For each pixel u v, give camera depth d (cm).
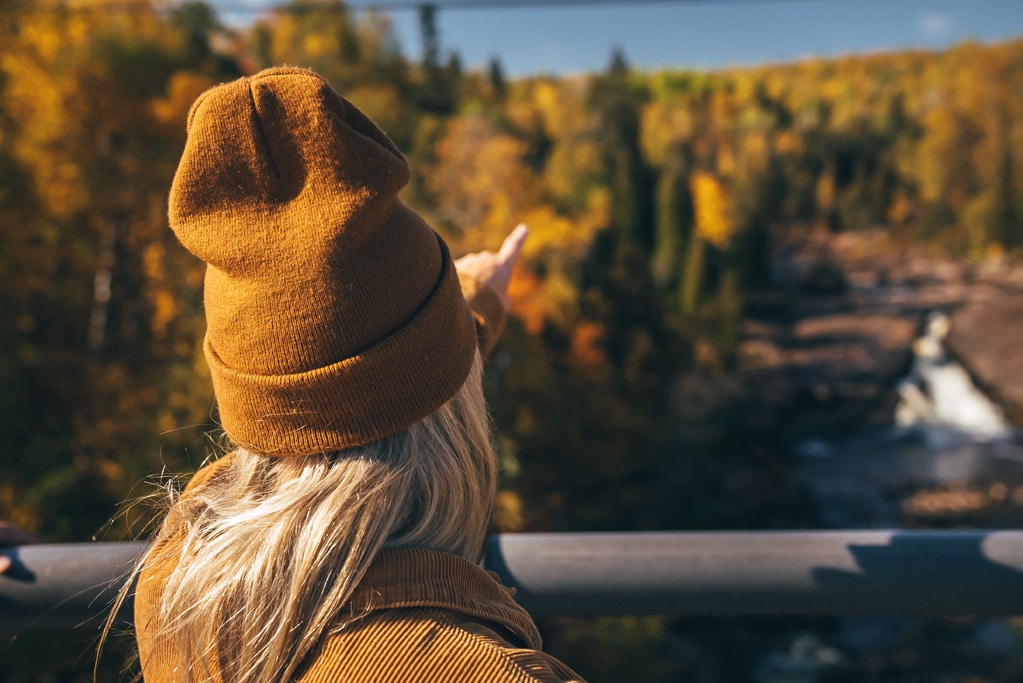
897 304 6109
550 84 8981
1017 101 8575
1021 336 5125
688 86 13050
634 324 4447
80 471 1870
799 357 5134
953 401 4581
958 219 8119
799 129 10312
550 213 4719
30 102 2680
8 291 2248
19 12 2805
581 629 2105
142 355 2527
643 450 3425
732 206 7619
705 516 3164
